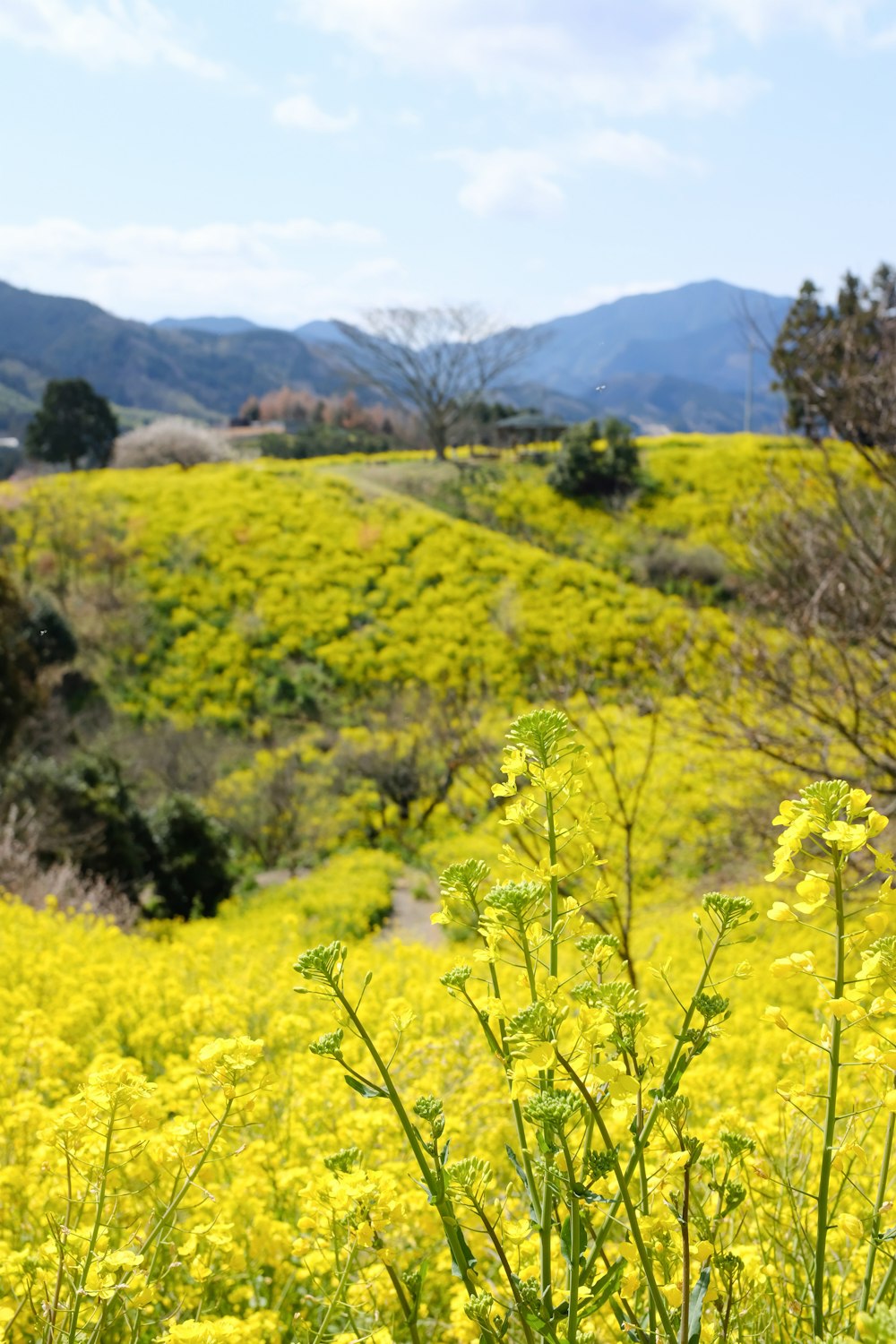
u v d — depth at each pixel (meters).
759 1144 1.90
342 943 1.28
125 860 17.06
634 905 10.00
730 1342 1.41
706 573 37.84
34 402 144.38
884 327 6.23
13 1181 2.40
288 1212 2.50
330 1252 1.87
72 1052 3.50
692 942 8.33
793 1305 1.49
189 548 38.72
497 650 32.88
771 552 6.74
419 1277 1.41
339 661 33.41
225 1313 2.13
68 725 27.39
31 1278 1.66
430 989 4.96
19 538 37.47
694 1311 1.21
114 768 18.55
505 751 1.35
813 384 6.28
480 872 1.36
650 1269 1.17
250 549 39.12
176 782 27.09
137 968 6.67
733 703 6.88
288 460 60.66
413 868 20.70
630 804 9.59
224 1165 2.45
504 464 49.81
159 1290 2.01
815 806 1.24
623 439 45.75
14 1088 3.42
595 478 45.28
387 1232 1.83
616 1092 1.23
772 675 6.46
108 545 37.72
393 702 30.38
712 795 8.49
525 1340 1.27
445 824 22.89
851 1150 1.27
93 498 41.94
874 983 1.27
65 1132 1.53
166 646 34.12
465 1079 3.30
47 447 57.03
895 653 6.36
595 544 41.75
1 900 10.92
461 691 7.53
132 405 173.75
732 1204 1.35
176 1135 1.62
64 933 8.56
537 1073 1.22
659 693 7.38
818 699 6.96
